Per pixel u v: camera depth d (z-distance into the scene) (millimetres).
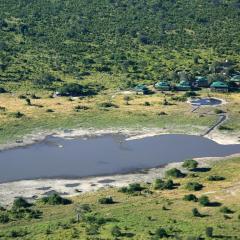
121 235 177125
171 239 173875
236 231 179875
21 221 191875
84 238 175875
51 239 176250
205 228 180625
